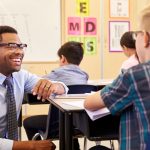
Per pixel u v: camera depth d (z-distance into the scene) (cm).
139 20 112
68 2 500
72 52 267
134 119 109
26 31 494
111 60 517
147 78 105
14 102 185
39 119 261
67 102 163
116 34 516
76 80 252
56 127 221
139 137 107
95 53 511
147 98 104
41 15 497
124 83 109
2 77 183
